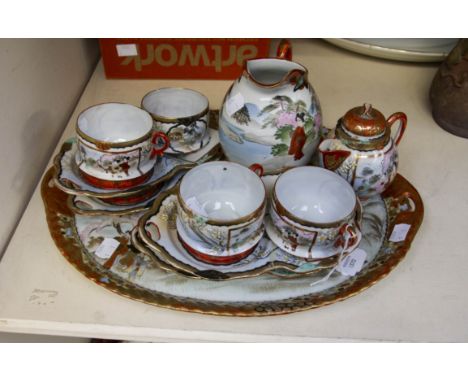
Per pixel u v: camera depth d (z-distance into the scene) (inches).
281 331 21.7
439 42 38.6
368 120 24.9
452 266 25.1
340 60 41.4
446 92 32.8
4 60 23.5
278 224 23.2
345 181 24.5
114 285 22.2
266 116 23.8
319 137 26.2
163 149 26.2
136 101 35.1
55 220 25.0
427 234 26.8
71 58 33.9
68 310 21.9
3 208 24.5
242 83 24.3
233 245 22.2
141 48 35.9
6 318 21.4
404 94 37.8
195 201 22.2
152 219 24.3
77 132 24.4
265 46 36.1
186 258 22.9
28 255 24.0
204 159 28.9
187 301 21.9
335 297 22.3
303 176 25.1
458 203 28.9
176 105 31.1
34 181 28.3
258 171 24.7
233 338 21.7
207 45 36.0
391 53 38.5
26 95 26.3
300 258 23.3
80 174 25.9
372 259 24.7
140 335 21.9
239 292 22.6
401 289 23.8
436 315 22.7
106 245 24.2
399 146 32.9
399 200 27.9
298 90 24.0
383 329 22.0
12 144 25.0
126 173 24.8
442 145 33.2
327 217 24.7
